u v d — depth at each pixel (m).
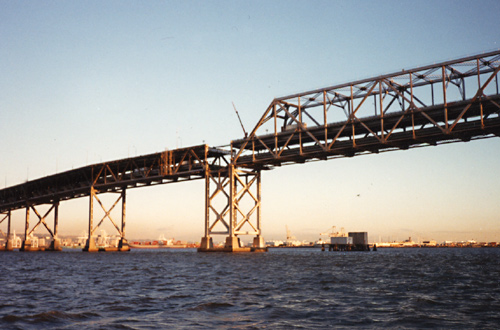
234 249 124.12
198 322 25.38
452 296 34.59
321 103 109.50
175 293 37.44
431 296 34.62
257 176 128.88
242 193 127.44
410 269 64.50
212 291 38.53
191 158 140.50
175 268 68.62
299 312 28.06
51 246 194.62
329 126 105.81
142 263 85.38
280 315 27.17
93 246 166.38
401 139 96.44
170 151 134.25
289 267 68.94
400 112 97.25
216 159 133.25
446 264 78.50
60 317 26.84
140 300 33.50
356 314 27.33
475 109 92.56
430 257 118.00
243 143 121.06
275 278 50.03
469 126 90.38
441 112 94.38
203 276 53.56
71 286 43.78
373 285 42.47
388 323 24.81
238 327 24.06
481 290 38.38
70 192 170.38
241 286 42.09
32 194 194.00
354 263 81.25
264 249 132.38
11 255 146.50
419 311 28.17
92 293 38.09
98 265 80.44
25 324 25.05
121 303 32.12
